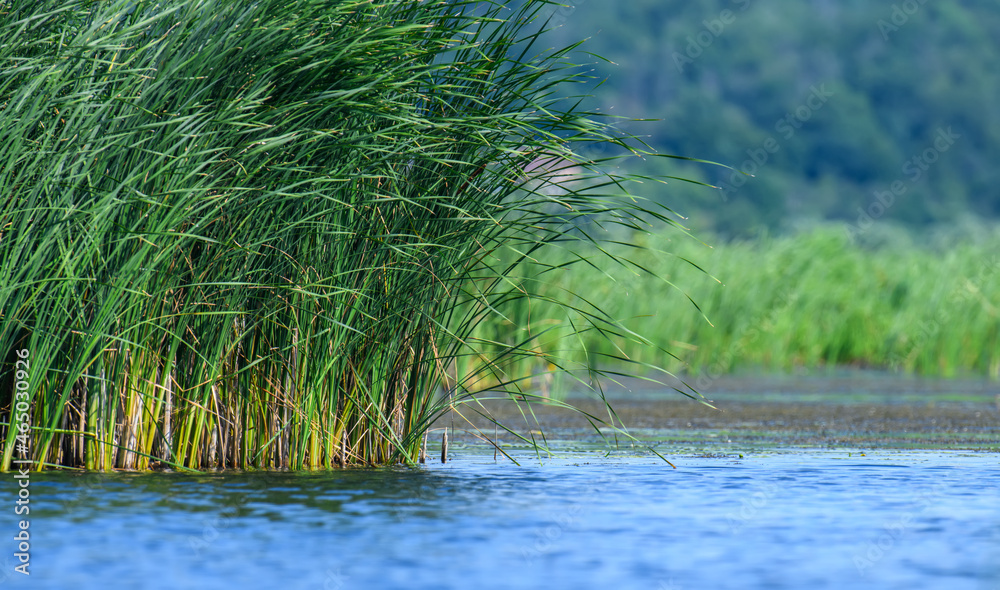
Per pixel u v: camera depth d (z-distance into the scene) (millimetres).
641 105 154125
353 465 23906
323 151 21938
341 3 21000
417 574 15359
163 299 21875
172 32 21438
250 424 23141
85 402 22156
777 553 16625
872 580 15312
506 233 26906
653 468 24281
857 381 50875
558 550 16625
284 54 20938
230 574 15281
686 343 53000
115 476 21469
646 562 16062
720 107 154875
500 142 22078
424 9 22250
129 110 20922
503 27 22438
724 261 57719
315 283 21391
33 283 20719
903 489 21656
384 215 22641
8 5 20719
